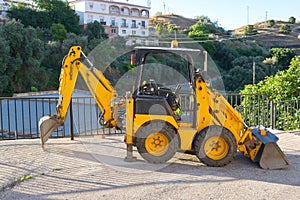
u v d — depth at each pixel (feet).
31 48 117.19
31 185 16.67
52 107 64.03
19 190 16.06
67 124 38.11
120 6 215.92
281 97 43.62
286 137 27.55
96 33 173.58
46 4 176.86
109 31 199.31
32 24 165.48
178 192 15.81
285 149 23.76
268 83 47.03
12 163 20.06
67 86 22.65
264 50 143.74
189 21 221.05
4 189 16.15
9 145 24.48
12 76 112.78
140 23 222.48
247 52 126.52
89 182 17.10
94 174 18.30
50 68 131.13
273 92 45.11
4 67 106.83
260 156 19.67
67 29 172.65
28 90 116.37
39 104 69.05
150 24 216.95
